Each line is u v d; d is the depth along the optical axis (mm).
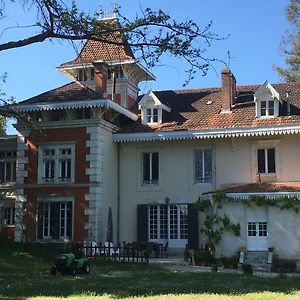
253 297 13148
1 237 29812
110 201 32844
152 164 33812
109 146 33156
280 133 30578
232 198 28484
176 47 16078
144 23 16469
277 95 31797
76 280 18234
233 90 34656
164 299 12766
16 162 35188
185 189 32750
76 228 31188
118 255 28141
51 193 31984
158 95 37531
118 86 37125
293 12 47094
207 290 15117
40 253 27062
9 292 14484
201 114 33938
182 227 32625
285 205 27719
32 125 25578
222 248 28375
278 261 27234
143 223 32906
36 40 16984
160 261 28141
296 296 13453
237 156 32094
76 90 32875
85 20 17016
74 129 32094
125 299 12820
